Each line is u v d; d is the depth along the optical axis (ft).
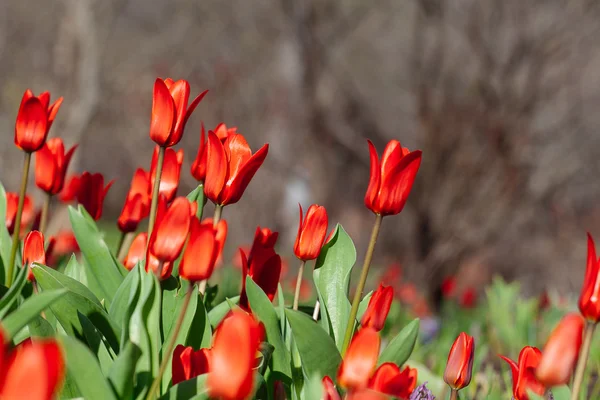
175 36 55.77
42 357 3.66
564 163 42.91
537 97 40.32
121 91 53.78
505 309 16.83
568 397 6.74
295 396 7.17
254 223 49.44
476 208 39.45
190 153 46.42
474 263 41.34
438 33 41.45
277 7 50.24
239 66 52.75
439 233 39.14
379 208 7.14
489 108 39.81
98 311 6.92
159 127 7.44
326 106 48.19
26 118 7.90
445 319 23.43
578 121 44.04
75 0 41.88
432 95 40.60
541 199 41.86
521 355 6.78
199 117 49.14
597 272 6.06
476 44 40.57
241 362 4.66
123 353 5.70
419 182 39.70
